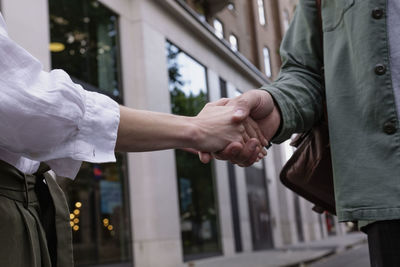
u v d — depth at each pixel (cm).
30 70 83
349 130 116
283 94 134
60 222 97
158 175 910
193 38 1157
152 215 880
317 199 146
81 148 89
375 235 109
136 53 940
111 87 870
